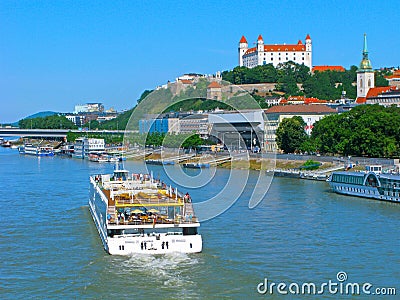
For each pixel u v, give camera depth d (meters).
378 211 155.12
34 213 152.38
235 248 112.00
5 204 169.00
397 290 90.06
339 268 100.38
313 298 86.75
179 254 104.75
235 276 95.06
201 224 135.88
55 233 126.56
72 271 97.94
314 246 114.50
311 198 180.62
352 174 186.75
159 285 90.62
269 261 103.69
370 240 119.62
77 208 160.62
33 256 107.56
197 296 86.50
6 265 102.50
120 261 101.69
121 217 107.62
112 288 89.69
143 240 103.56
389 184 173.00
